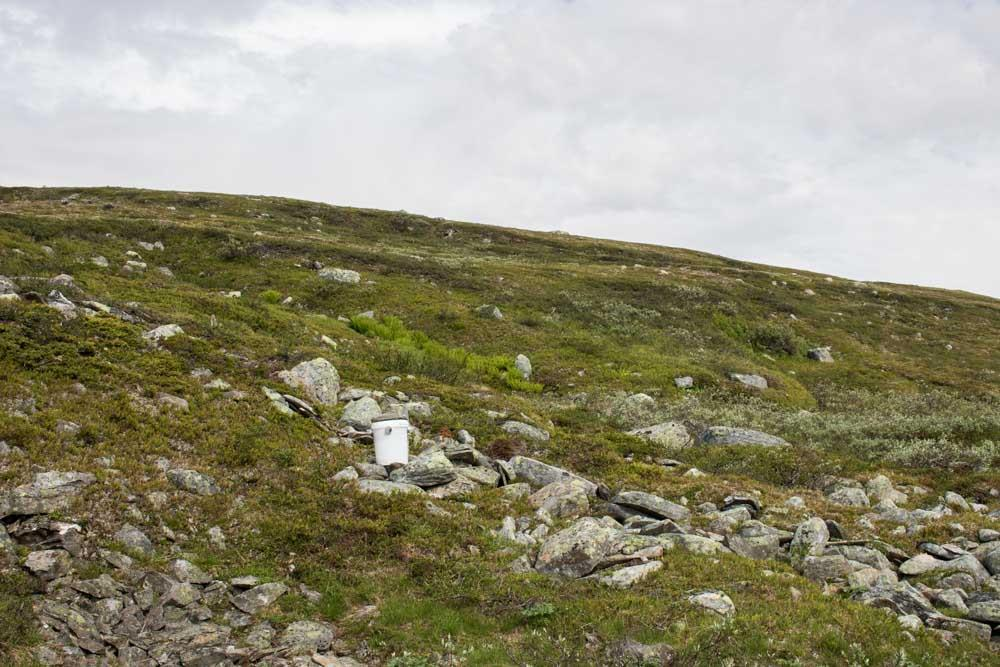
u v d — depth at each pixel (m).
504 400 24.55
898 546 13.54
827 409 38.59
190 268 45.69
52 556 9.29
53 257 34.28
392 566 11.13
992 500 17.83
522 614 9.71
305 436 15.74
